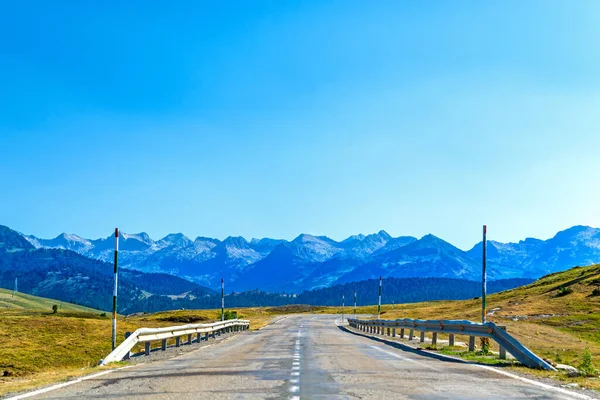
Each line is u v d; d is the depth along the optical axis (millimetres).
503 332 19016
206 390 11977
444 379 13828
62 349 34906
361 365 17781
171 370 16516
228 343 33031
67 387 12805
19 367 27578
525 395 11180
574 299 73250
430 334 44938
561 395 11219
